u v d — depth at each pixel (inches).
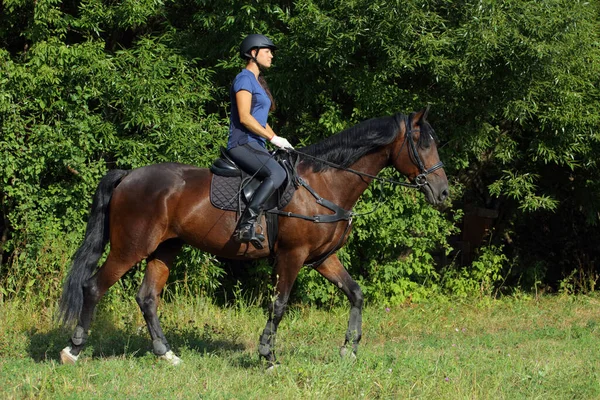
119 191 237.3
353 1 316.2
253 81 227.0
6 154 311.6
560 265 510.6
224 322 328.8
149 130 335.0
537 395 208.8
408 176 237.6
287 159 232.7
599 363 257.6
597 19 384.8
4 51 316.2
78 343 237.9
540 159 410.0
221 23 350.0
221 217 230.2
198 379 219.6
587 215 463.5
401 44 324.5
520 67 334.6
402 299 389.1
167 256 250.4
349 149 233.1
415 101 354.3
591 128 368.8
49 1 314.5
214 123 346.3
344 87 349.1
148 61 327.9
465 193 468.1
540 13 325.7
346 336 242.8
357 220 361.1
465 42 323.0
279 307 232.1
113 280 239.0
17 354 256.1
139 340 282.5
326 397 200.5
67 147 314.7
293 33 344.8
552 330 346.6
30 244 322.3
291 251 230.7
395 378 216.5
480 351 281.3
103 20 337.1
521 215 494.0
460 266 478.3
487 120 382.0
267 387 209.0
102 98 331.0
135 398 196.7
